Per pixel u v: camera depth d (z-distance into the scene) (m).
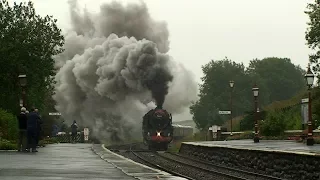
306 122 64.88
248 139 97.00
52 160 40.41
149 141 105.81
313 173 39.41
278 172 46.34
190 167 56.62
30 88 86.06
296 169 42.62
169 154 84.62
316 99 83.75
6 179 25.48
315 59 83.44
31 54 85.75
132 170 32.31
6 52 82.38
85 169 32.50
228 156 61.53
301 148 51.97
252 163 53.16
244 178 41.69
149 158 72.81
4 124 70.81
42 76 87.75
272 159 47.88
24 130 52.03
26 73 83.38
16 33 84.62
